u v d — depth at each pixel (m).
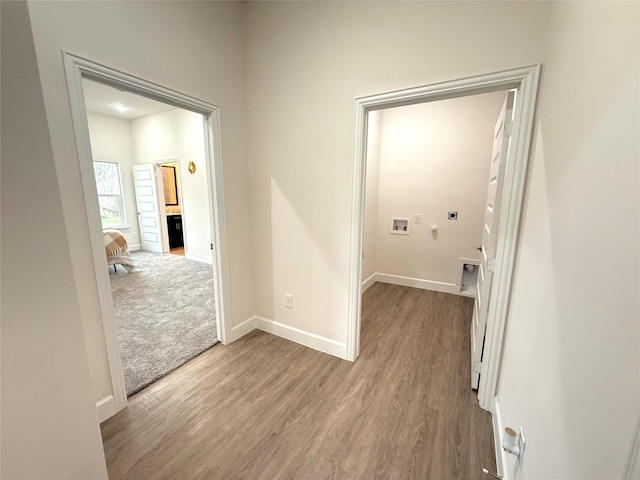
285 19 2.05
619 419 0.52
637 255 0.50
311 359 2.26
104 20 1.44
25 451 0.56
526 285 1.30
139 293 3.69
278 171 2.31
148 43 1.64
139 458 1.41
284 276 2.47
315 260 2.28
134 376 2.01
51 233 0.56
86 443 0.66
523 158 1.45
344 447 1.48
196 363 2.20
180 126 5.18
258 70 2.25
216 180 2.19
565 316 0.82
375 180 3.80
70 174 1.39
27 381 0.55
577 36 0.94
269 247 2.50
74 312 0.61
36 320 0.55
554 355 0.88
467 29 1.51
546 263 1.04
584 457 0.64
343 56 1.88
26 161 0.51
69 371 0.61
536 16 1.35
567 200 0.90
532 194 1.35
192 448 1.47
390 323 2.88
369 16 1.76
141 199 6.12
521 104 1.43
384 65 1.76
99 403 1.61
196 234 5.41
